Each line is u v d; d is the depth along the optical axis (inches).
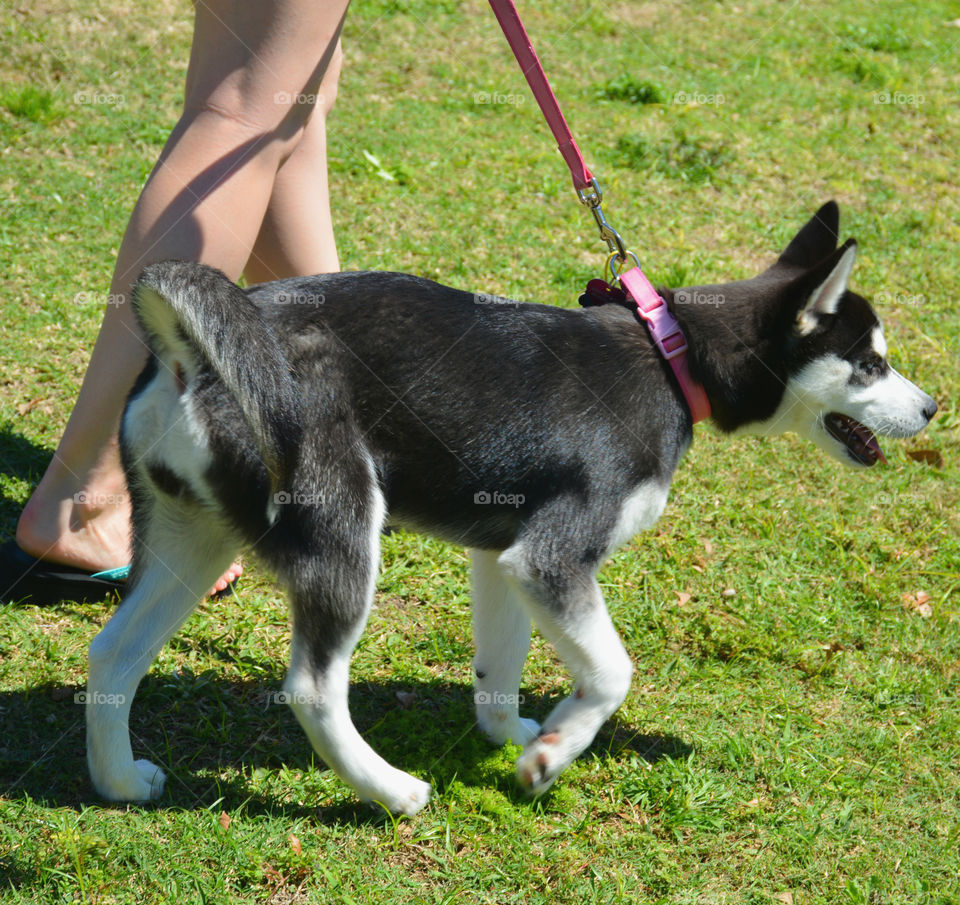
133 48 250.8
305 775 106.4
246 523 94.0
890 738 120.1
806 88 294.7
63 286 181.6
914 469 170.7
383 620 132.9
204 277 87.5
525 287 197.2
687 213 231.5
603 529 101.0
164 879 92.4
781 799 111.0
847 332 114.9
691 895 98.0
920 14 353.7
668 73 289.9
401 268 197.2
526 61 119.1
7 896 88.9
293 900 92.9
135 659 98.5
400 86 263.1
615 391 103.6
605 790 110.1
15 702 111.0
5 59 236.5
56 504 123.0
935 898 99.5
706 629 135.5
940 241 232.7
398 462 98.7
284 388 88.3
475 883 96.7
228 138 114.2
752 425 117.3
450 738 113.8
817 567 149.9
